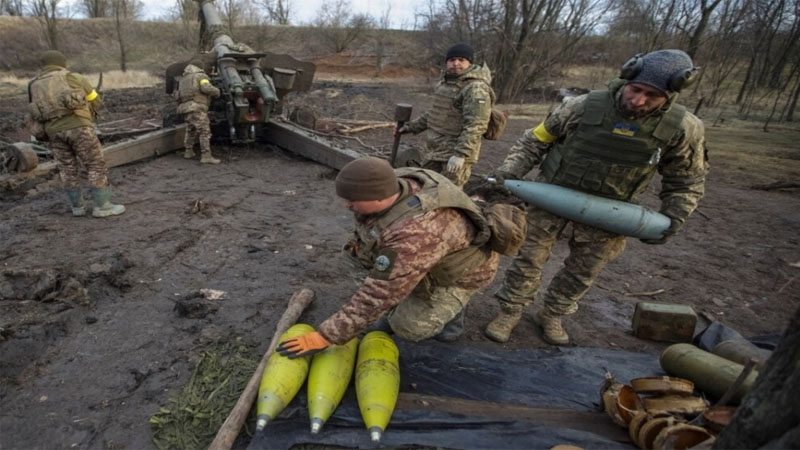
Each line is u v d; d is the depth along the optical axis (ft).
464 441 7.22
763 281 14.12
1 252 13.28
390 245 6.83
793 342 4.57
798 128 41.24
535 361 9.49
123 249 13.67
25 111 37.37
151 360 9.14
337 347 7.92
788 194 23.21
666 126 7.74
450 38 64.75
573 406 8.36
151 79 64.03
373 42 92.17
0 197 17.92
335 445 7.02
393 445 7.09
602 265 9.45
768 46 54.65
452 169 12.50
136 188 19.51
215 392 8.29
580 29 58.39
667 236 8.61
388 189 6.70
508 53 56.90
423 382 8.64
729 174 26.53
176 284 11.96
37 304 10.77
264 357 8.43
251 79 24.94
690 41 50.60
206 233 15.21
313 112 31.07
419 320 8.48
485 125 12.48
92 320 10.23
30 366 8.89
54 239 14.25
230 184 20.71
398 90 59.26
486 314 11.39
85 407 8.00
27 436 7.43
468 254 8.01
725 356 8.60
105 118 34.73
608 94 8.03
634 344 10.61
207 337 9.82
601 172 8.39
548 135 8.95
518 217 8.02
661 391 7.18
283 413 7.29
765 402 4.77
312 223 16.61
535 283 9.89
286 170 23.47
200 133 23.54
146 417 7.85
